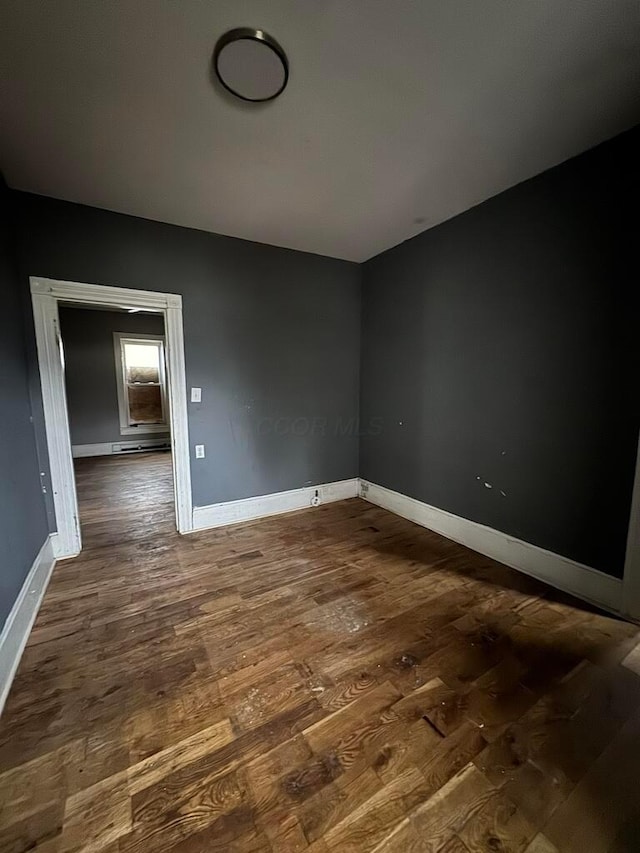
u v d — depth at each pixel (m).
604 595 1.99
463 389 2.73
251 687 1.48
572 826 1.01
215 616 1.94
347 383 3.79
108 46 1.29
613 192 1.84
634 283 1.80
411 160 2.01
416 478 3.22
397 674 1.54
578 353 2.04
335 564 2.50
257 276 3.16
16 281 2.24
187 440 2.97
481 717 1.34
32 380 2.38
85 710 1.38
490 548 2.60
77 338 5.97
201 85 1.47
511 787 1.11
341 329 3.68
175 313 2.82
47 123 1.67
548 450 2.21
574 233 2.01
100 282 2.54
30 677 1.53
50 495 2.51
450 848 0.96
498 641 1.74
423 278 3.00
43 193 2.30
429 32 1.27
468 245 2.61
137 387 6.54
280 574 2.36
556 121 1.71
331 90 1.51
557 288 2.11
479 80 1.47
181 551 2.69
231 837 0.98
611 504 1.94
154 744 1.24
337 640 1.75
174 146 1.86
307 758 1.19
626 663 1.60
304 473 3.63
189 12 1.18
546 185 2.12
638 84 1.50
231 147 1.88
